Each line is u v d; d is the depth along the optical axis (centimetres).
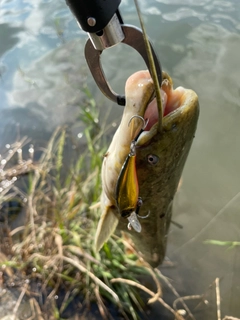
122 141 28
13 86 85
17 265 54
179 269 56
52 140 68
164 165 28
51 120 77
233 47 87
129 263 54
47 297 52
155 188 31
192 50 87
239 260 56
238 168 68
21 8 107
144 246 47
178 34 92
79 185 58
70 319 50
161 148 27
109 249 53
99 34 21
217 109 76
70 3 20
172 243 59
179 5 100
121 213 25
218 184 67
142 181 29
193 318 51
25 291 52
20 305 51
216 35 90
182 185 67
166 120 26
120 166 29
